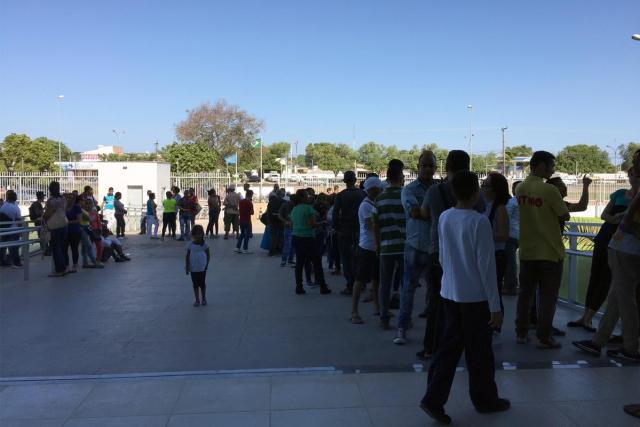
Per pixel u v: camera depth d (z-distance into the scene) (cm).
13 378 493
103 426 393
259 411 416
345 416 406
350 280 875
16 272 1153
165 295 890
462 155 516
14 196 1298
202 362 540
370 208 691
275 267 1212
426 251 569
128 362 543
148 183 2794
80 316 743
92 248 1216
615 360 521
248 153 5759
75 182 2886
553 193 545
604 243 611
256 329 666
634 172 545
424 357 538
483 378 400
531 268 564
